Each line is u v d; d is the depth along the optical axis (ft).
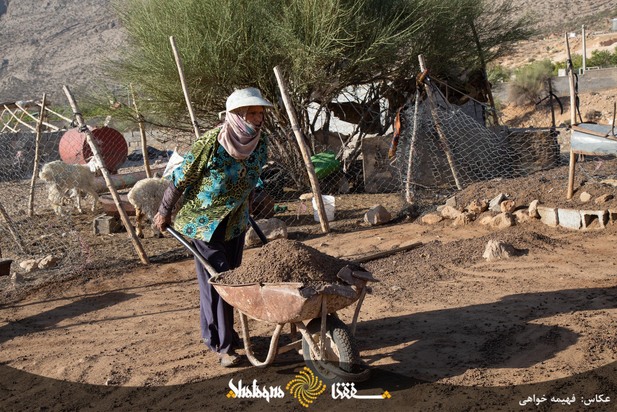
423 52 48.39
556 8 369.09
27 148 74.02
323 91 47.42
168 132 53.42
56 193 41.91
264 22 44.75
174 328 21.53
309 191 46.83
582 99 109.19
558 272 23.15
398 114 39.27
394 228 33.01
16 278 28.17
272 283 15.51
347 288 15.49
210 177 16.97
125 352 19.88
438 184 41.83
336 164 46.55
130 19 49.55
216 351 18.19
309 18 43.83
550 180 32.35
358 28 44.06
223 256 17.67
